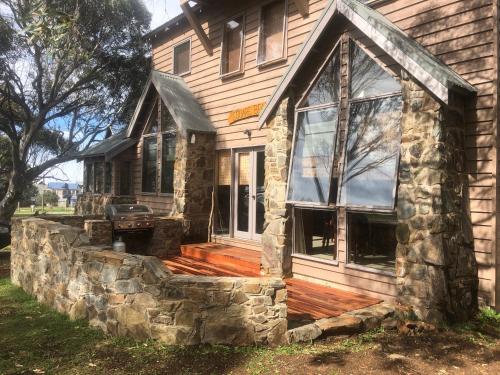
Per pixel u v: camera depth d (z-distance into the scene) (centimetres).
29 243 762
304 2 888
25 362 453
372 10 710
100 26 1725
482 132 592
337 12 680
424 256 556
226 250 976
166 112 1255
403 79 596
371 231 672
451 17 633
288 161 781
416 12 680
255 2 1017
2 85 1809
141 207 1055
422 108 572
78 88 1962
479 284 595
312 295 664
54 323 579
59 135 2878
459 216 578
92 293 565
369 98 663
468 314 576
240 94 1055
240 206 1052
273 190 801
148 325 501
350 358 462
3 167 2872
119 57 1908
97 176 1686
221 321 484
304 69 764
